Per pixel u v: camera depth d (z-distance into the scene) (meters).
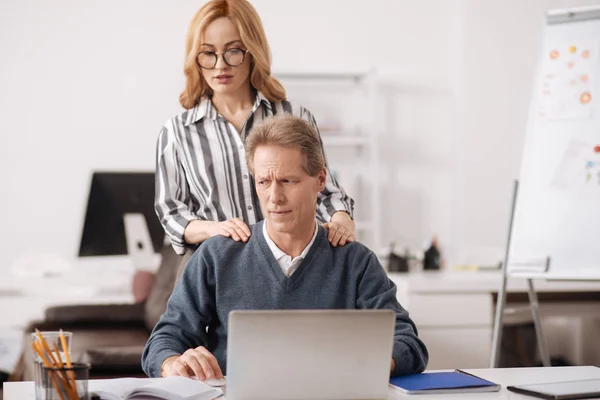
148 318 3.88
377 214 5.31
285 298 1.88
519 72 5.35
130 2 5.29
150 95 5.31
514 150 5.35
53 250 5.21
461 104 5.35
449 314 4.06
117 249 4.23
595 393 1.66
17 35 5.18
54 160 5.22
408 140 5.53
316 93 5.42
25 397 1.66
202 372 1.73
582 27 3.43
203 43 2.28
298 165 1.80
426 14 5.54
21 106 5.19
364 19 5.50
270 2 5.43
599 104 3.35
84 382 1.48
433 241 4.68
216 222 2.23
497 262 4.75
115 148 5.29
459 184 5.37
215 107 2.41
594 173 3.30
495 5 5.31
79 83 5.24
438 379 1.78
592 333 4.66
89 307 3.96
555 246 3.30
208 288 1.92
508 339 4.51
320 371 1.54
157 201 2.40
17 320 5.00
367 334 1.54
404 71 5.53
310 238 1.90
